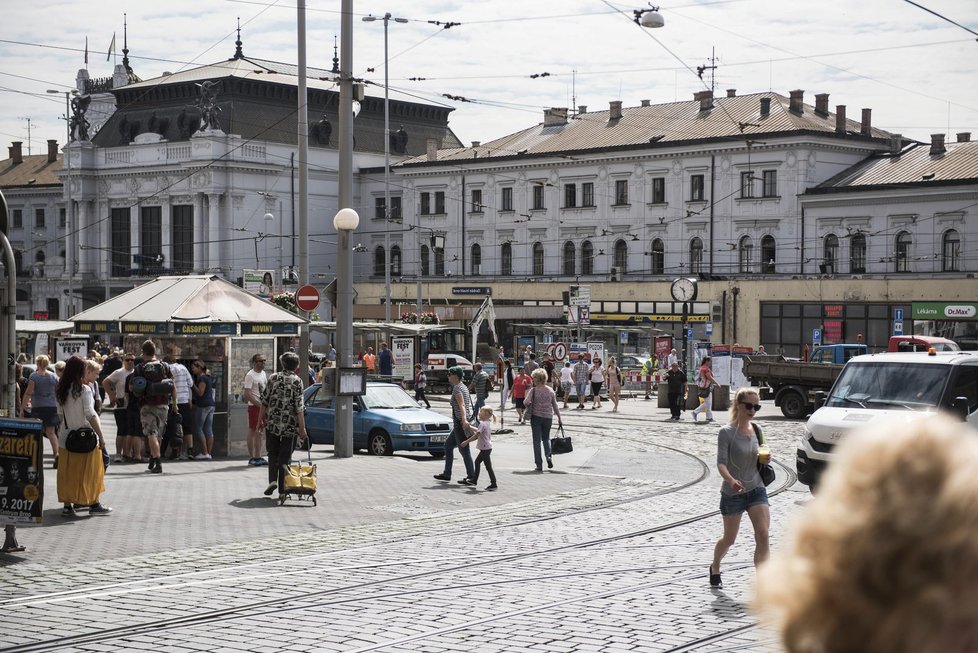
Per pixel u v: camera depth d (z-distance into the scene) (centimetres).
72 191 10956
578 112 9975
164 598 1201
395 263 10306
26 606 1159
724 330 7569
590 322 8088
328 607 1160
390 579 1309
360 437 2861
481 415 2203
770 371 4166
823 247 7938
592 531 1695
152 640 1027
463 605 1171
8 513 1414
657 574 1349
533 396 2520
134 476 2198
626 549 1537
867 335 7025
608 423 3988
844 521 203
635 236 8850
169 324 2489
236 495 1981
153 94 10669
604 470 2542
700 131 8619
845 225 7838
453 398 2236
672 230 8650
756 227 8238
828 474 215
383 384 3014
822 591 203
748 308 7494
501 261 9644
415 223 10138
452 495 2084
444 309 7731
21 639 1029
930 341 4791
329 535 1625
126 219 10800
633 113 9431
